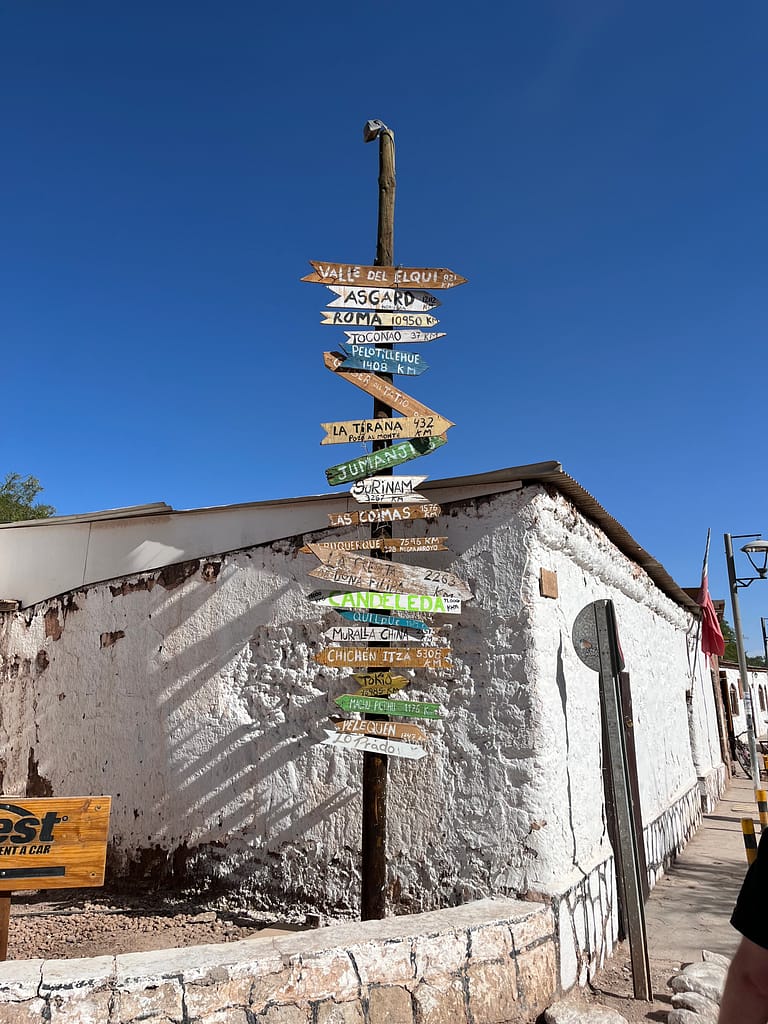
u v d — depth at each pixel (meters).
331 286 5.39
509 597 5.09
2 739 7.69
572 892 4.67
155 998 3.01
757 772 9.57
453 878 4.90
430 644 5.30
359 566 5.08
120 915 5.66
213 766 6.16
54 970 3.06
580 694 5.66
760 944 1.68
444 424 5.16
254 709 6.07
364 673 4.98
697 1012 4.13
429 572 5.00
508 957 3.90
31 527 8.02
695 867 8.30
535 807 4.73
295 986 3.24
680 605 11.16
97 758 6.96
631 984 4.72
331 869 5.41
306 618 5.98
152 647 6.80
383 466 5.16
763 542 10.36
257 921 5.38
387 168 5.71
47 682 7.56
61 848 3.58
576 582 5.91
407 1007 3.46
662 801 8.51
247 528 6.46
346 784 5.51
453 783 5.04
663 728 9.10
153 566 6.98
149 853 6.36
